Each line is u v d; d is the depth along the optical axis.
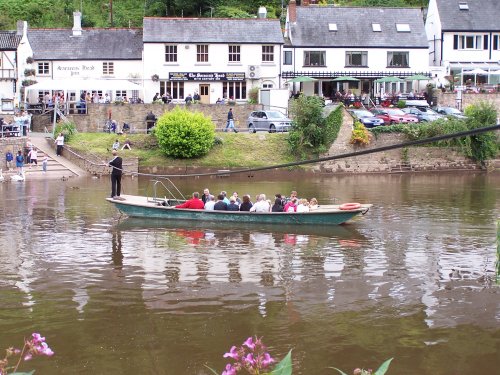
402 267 19.39
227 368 7.95
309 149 45.16
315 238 23.03
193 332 14.49
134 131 47.94
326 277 18.39
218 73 54.56
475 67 60.56
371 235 23.56
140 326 14.80
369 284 17.77
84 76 54.94
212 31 54.78
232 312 15.67
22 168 38.50
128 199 27.53
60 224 25.33
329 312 15.67
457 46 61.12
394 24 58.94
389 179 41.59
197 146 43.09
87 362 13.05
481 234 23.80
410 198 32.69
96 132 48.12
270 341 14.01
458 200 32.03
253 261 19.98
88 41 56.09
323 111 45.81
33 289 17.33
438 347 13.74
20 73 54.12
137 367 12.84
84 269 19.16
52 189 35.06
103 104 48.62
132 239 22.80
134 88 48.03
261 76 55.12
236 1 78.69
